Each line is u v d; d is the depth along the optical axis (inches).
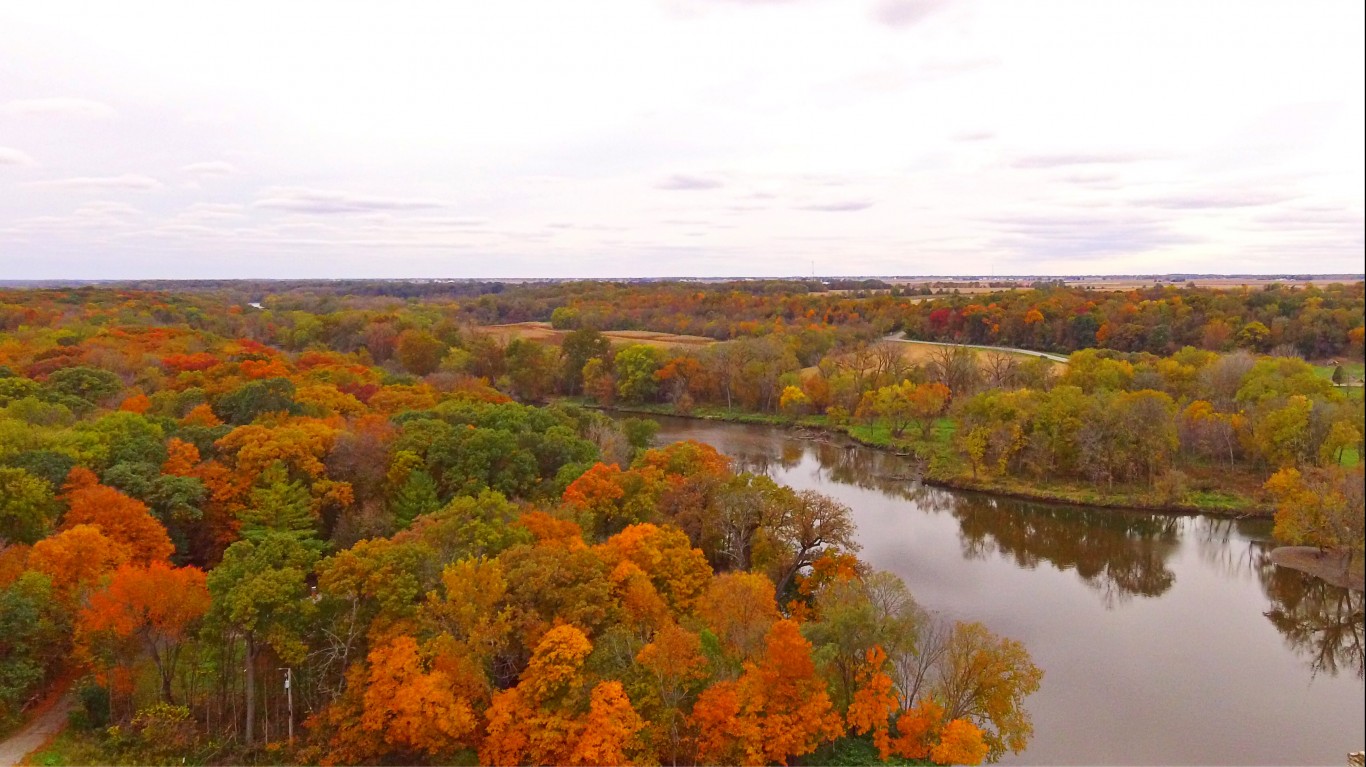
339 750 1644.9
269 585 1681.8
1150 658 2377.0
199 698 1809.8
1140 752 1911.9
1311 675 2276.1
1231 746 1932.8
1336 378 3607.3
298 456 2775.6
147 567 2084.2
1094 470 4035.4
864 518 3774.6
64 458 2447.1
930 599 2805.1
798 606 2393.0
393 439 3075.8
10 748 1608.0
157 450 2682.1
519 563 1926.7
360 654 1790.1
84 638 1710.1
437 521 2208.4
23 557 1939.0
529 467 3024.1
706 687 1756.9
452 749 1664.6
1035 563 3193.9
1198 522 3651.6
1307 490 2982.3
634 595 1945.1
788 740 1636.3
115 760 1596.9
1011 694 1825.8
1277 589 2901.1
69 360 4124.0
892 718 1903.3
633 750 1620.3
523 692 1646.2
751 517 2652.6
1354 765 1831.9
